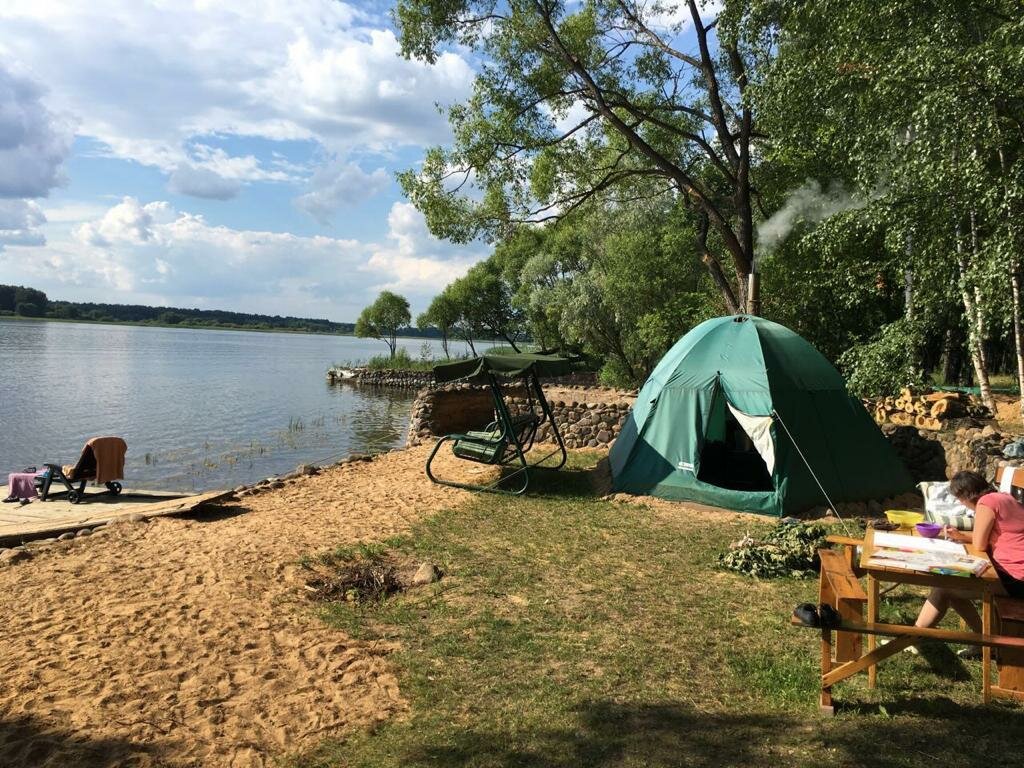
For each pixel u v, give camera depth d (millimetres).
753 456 11461
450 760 3490
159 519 8477
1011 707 3838
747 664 4523
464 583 6242
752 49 14000
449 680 4375
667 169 15969
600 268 29328
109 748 3621
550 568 6691
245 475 15977
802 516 8758
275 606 5664
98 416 25703
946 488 6098
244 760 3545
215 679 4414
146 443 20547
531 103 17094
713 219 16000
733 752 3459
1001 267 7785
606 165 18969
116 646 4859
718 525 8344
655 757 3436
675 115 18516
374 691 4270
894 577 4016
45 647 4832
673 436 9820
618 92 17312
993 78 6992
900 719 3732
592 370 38688
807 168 15766
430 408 16516
